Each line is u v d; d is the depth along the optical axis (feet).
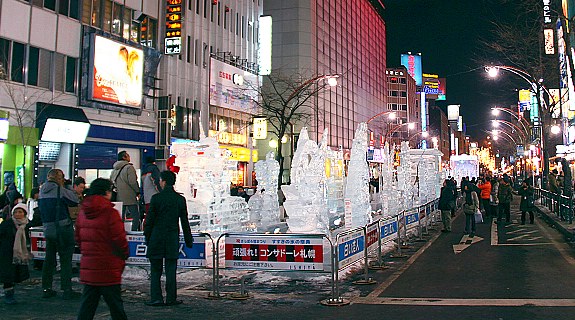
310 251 27.55
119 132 95.55
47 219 27.68
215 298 27.91
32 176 77.20
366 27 274.16
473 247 48.60
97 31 90.22
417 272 35.70
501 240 53.88
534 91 103.65
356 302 26.94
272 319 23.71
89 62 88.12
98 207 19.26
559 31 106.11
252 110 152.97
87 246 19.20
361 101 257.96
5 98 73.26
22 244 27.07
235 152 143.74
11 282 26.55
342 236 28.40
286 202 45.62
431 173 104.32
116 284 19.21
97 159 90.43
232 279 33.60
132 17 101.45
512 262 39.55
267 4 197.77
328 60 214.28
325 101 208.23
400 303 26.50
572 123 131.34
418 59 498.69
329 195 73.67
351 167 53.42
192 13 123.24
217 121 136.98
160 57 108.37
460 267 37.58
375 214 72.02
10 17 74.74
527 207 71.41
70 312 24.85
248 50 156.04
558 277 33.09
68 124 81.20
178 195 26.94
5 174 74.49
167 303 26.30
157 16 108.99
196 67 124.67
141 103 100.48
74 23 86.63
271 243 28.19
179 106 115.65
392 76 373.40
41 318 23.70
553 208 80.28
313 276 34.01
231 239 28.86
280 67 188.55
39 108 77.77
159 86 109.70
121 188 39.17
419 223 55.01
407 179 88.69
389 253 44.60
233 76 140.87
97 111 91.09
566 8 105.40
